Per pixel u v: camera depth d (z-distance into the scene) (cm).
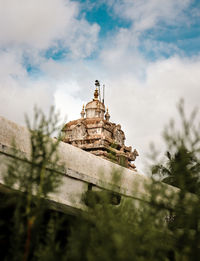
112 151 718
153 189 571
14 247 518
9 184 550
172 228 567
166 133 550
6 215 590
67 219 630
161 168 558
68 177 758
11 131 702
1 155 671
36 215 516
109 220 512
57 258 518
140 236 502
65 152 765
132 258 462
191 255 492
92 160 813
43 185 549
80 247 496
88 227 533
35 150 556
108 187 670
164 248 540
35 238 536
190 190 543
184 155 539
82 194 762
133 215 554
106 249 470
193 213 512
